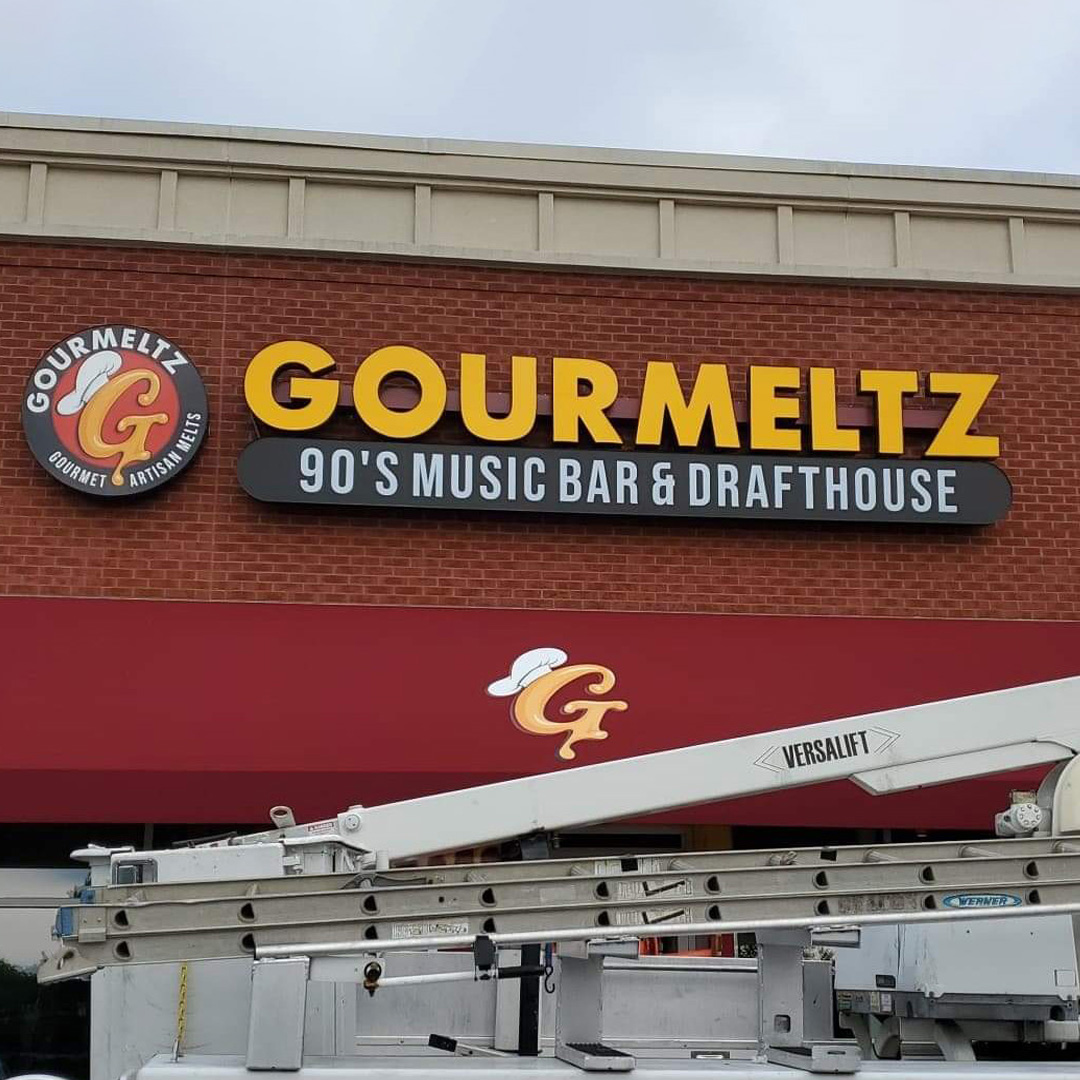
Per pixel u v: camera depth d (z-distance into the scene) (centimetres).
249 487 1178
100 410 1187
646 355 1277
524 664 1144
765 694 1139
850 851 514
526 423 1221
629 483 1223
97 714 1054
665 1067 482
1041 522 1295
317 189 1276
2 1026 1123
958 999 548
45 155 1246
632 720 1098
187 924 448
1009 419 1310
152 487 1182
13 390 1204
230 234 1244
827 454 1264
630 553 1241
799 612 1248
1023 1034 567
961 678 1182
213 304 1236
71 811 1008
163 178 1255
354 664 1127
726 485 1233
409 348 1227
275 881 469
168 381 1201
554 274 1277
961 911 488
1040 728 598
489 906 468
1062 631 1264
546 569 1228
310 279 1251
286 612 1179
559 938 466
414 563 1213
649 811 579
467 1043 614
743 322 1293
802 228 1324
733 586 1245
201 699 1077
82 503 1191
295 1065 454
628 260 1279
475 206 1291
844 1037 645
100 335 1199
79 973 440
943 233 1342
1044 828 589
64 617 1141
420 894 465
